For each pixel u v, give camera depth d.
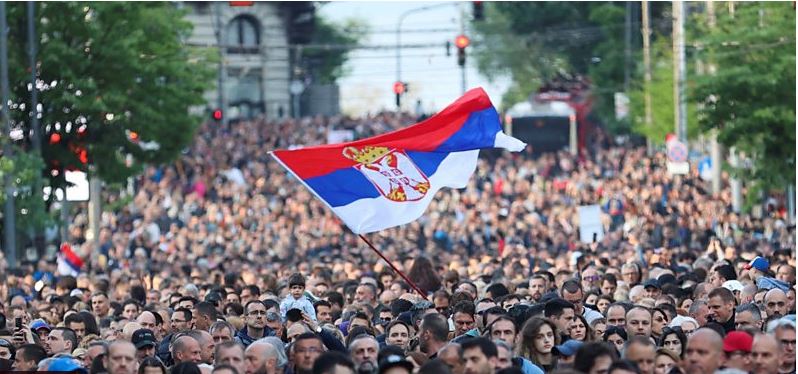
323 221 91.56
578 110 152.38
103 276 56.25
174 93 75.31
